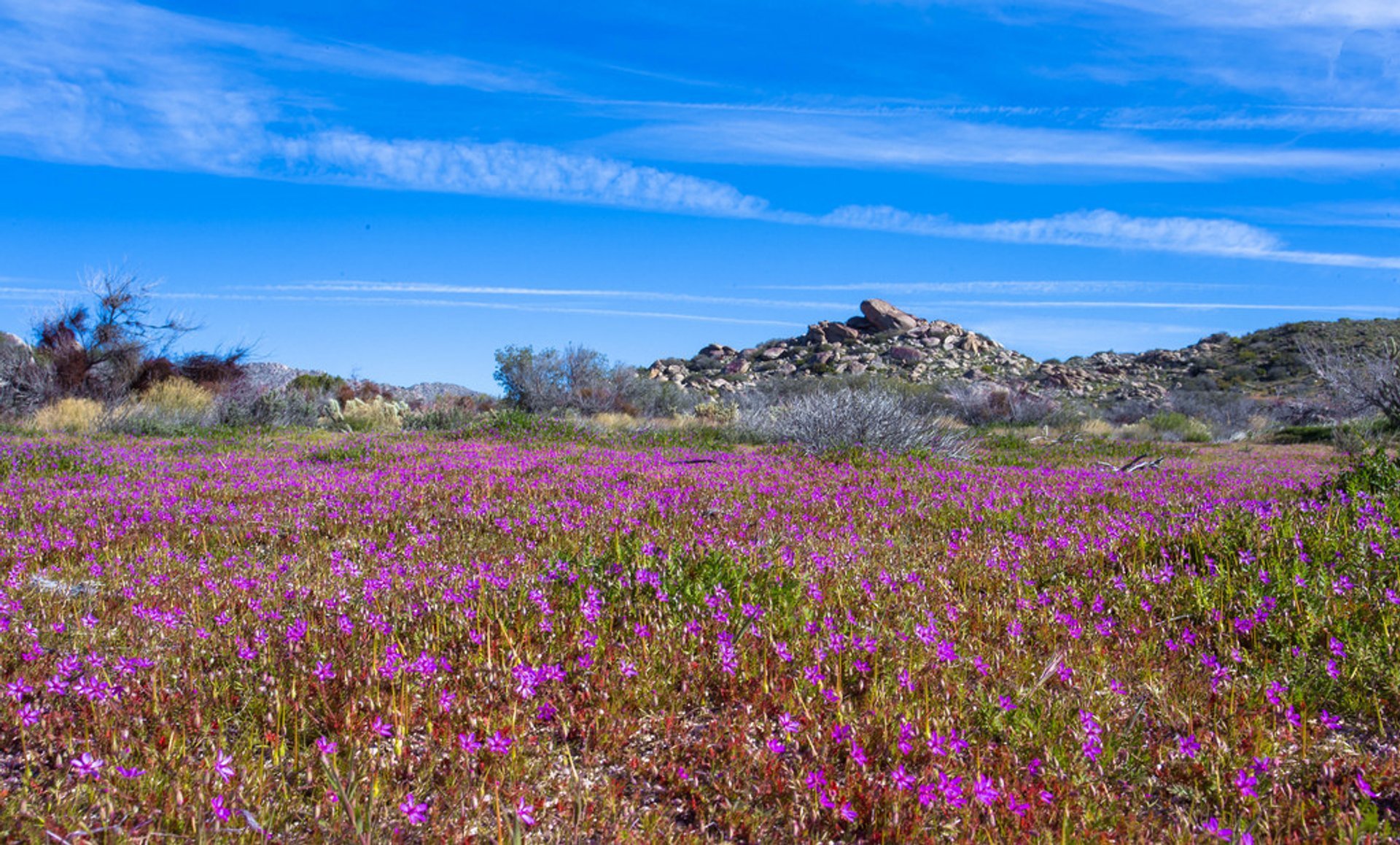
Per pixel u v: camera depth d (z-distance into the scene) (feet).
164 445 53.47
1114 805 9.92
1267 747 11.03
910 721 11.43
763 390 148.36
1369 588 16.42
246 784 9.66
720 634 13.97
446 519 26.68
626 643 14.34
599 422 79.56
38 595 16.74
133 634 14.46
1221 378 189.88
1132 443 77.61
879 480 37.52
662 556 18.33
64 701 11.81
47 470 39.11
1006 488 34.71
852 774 10.37
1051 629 15.58
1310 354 94.43
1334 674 12.73
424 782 10.15
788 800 10.16
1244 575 17.51
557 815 9.73
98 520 25.98
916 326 225.15
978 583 18.89
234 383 82.79
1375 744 11.68
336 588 17.66
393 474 38.93
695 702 12.78
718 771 10.77
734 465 44.83
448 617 15.34
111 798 9.18
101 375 76.95
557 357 99.04
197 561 21.34
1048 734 11.31
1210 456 63.52
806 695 12.60
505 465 43.24
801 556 21.12
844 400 57.31
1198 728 11.94
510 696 12.12
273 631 14.80
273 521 26.32
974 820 9.43
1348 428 76.38
